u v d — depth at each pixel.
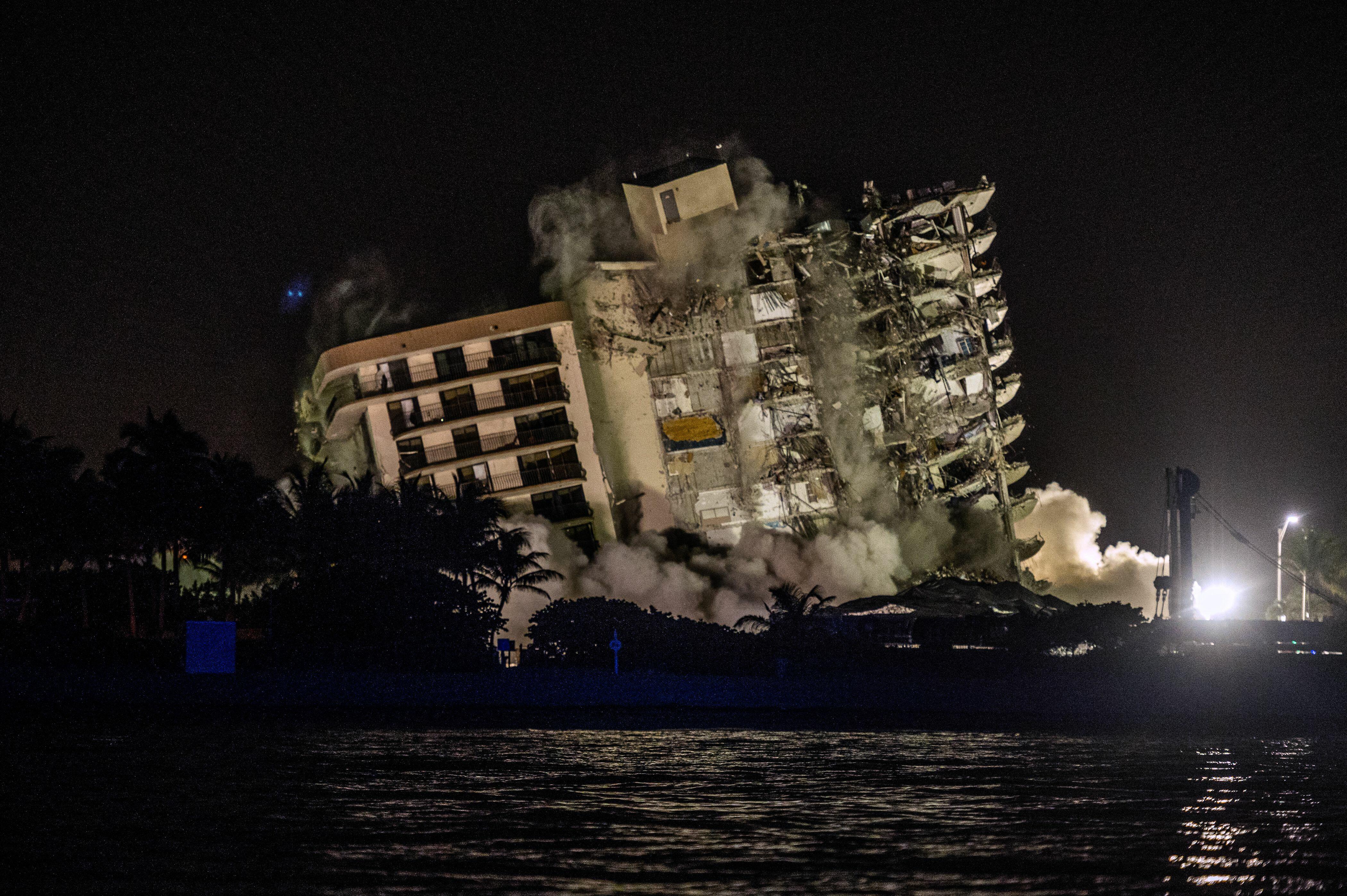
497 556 76.69
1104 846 19.84
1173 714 54.09
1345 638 64.88
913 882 16.89
